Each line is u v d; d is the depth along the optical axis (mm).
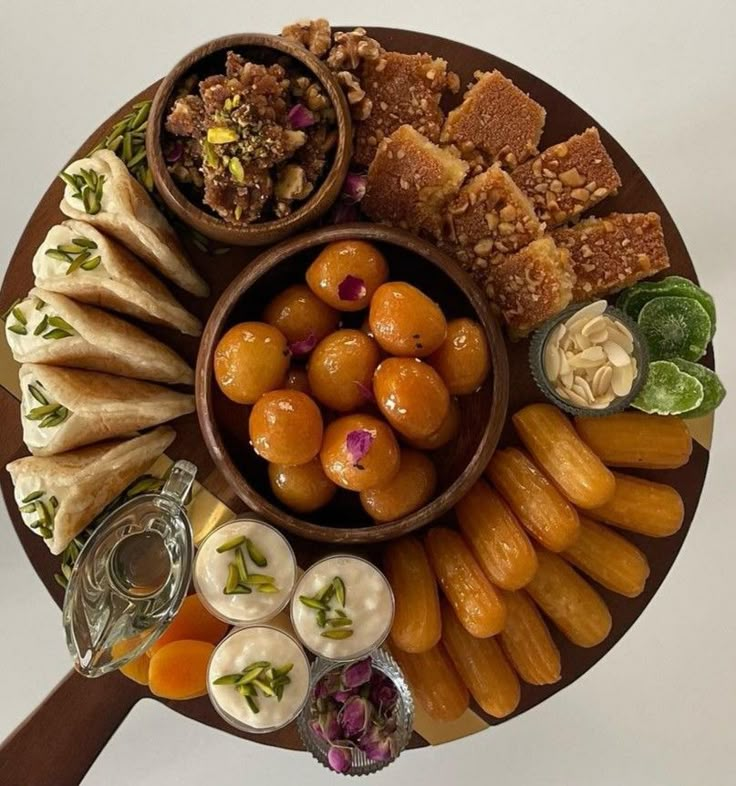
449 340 518
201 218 496
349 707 549
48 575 571
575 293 570
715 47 803
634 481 575
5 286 562
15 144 801
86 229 530
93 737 576
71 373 545
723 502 827
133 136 548
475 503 554
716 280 812
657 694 836
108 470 539
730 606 833
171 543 539
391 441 499
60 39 800
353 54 537
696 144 809
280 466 524
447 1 794
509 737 836
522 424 556
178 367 561
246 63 492
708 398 565
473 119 558
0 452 564
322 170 516
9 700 816
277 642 543
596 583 598
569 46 802
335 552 575
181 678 549
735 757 835
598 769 835
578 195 564
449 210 557
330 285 509
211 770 825
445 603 571
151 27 796
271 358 502
